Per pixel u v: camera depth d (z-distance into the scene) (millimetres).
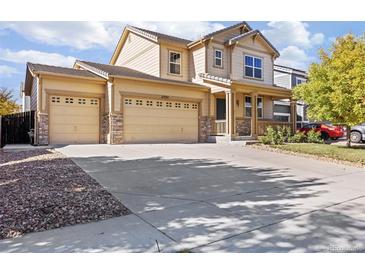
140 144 14281
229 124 15594
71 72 14406
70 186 5926
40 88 12961
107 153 10680
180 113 16578
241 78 19297
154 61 18141
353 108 11672
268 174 7770
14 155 9883
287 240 3584
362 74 11047
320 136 17203
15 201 4887
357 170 8625
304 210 4738
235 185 6500
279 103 24875
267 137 14641
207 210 4742
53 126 13367
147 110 15320
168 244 3484
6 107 21188
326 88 12555
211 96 17562
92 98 14484
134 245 3457
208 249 3369
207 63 17859
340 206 4965
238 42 18906
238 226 4035
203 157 10359
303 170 8453
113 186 6145
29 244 3471
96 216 4383
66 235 3713
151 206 4922
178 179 6941
